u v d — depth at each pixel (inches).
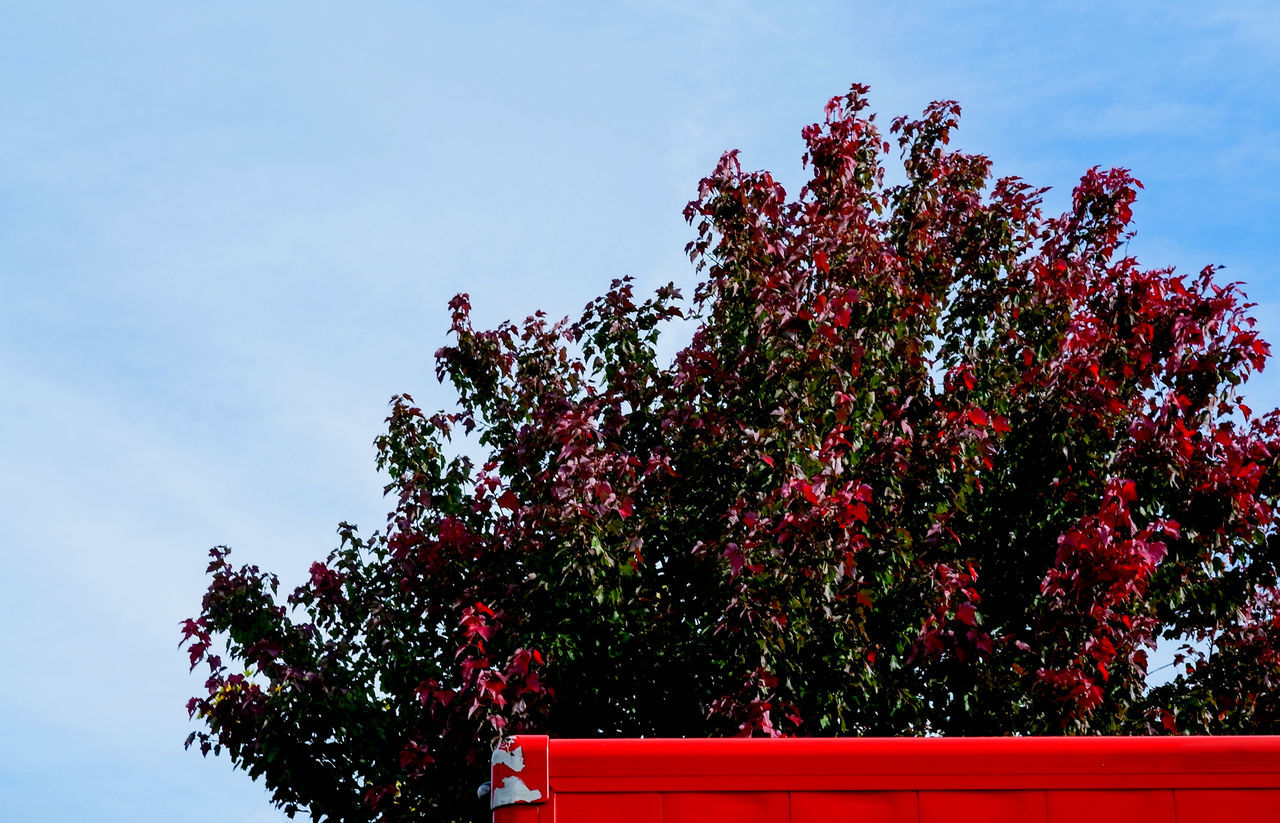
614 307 499.2
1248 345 441.7
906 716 421.7
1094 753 228.8
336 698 418.3
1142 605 438.6
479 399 501.7
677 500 439.2
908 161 555.2
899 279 478.9
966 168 546.6
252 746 423.8
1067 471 446.3
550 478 420.2
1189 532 433.1
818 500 374.0
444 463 484.7
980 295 507.8
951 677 414.0
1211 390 445.4
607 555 394.3
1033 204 522.3
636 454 471.2
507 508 431.5
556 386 484.7
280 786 426.3
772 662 381.7
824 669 398.6
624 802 221.8
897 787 224.5
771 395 420.2
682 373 442.9
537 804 221.1
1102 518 380.8
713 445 425.7
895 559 413.7
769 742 226.1
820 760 225.1
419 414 485.7
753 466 402.6
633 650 412.8
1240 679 454.6
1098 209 518.9
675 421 437.1
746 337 437.7
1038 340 501.0
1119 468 432.8
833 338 418.6
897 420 439.2
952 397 466.6
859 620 405.4
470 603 415.5
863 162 518.6
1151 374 455.8
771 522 380.8
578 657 408.5
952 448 427.2
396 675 431.8
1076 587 377.4
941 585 401.7
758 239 448.8
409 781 407.5
